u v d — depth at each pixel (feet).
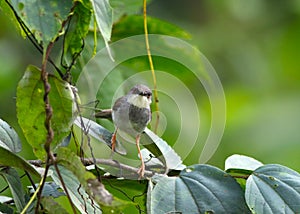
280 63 51.08
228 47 49.34
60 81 16.22
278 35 51.44
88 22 17.35
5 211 17.81
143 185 19.69
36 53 39.91
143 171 19.02
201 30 48.21
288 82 50.26
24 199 17.37
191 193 17.97
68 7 15.03
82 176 14.96
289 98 47.47
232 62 49.29
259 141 42.52
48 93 15.43
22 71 39.17
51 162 15.47
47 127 15.40
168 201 17.75
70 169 15.25
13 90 38.01
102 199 14.74
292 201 17.72
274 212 17.49
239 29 50.26
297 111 44.86
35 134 16.48
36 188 17.62
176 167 19.56
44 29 14.79
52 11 14.93
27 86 16.08
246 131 43.06
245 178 18.89
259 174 18.49
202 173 18.51
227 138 42.45
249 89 48.65
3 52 38.91
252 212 17.47
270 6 51.47
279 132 43.01
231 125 43.37
